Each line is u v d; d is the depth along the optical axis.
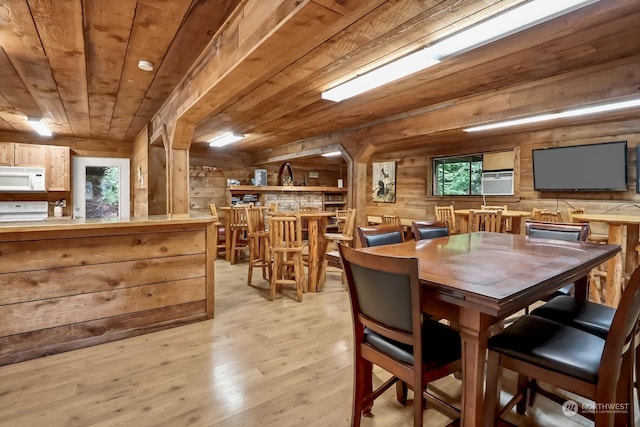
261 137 5.90
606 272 3.25
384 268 1.24
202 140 6.14
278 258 3.84
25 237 2.29
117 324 2.62
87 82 3.11
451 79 2.93
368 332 1.52
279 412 1.73
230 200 6.69
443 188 6.50
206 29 2.14
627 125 4.30
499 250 1.98
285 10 1.51
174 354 2.35
